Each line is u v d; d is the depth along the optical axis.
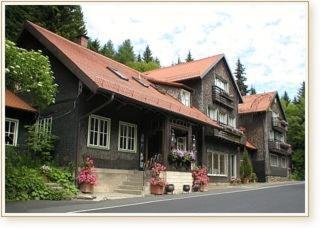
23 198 14.15
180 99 26.92
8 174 14.13
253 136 40.59
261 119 40.59
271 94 42.62
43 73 16.64
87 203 13.71
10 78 16.30
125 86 19.58
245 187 26.91
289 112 53.41
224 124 31.33
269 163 40.56
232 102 33.69
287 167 47.03
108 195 17.28
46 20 29.28
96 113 18.62
